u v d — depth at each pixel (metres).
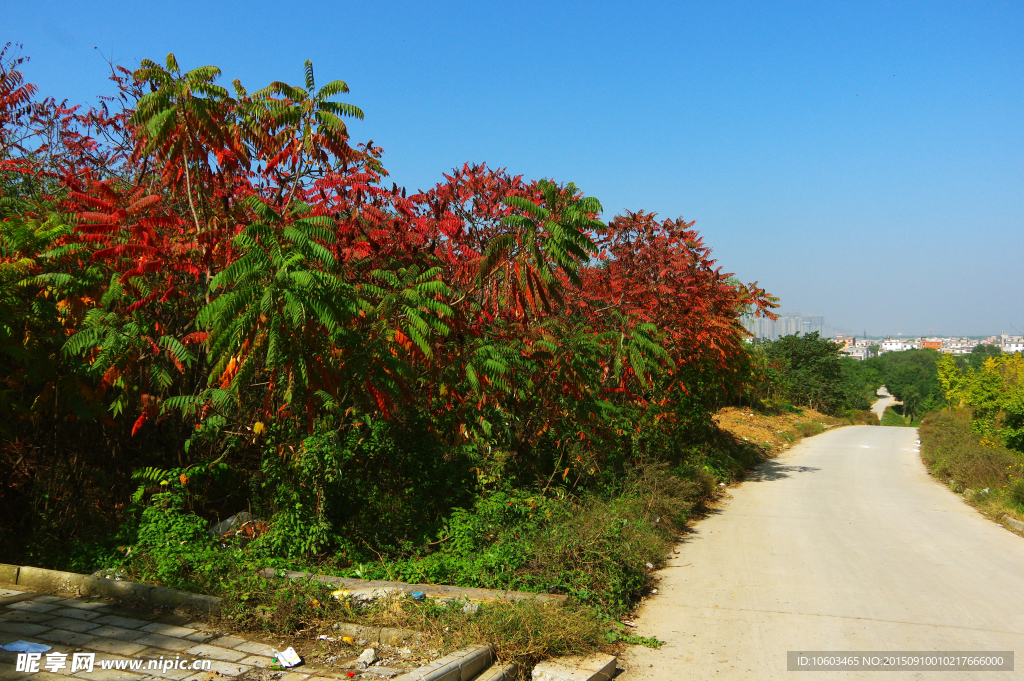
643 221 14.66
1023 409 19.78
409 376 6.11
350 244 7.34
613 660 4.93
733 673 4.94
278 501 6.75
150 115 6.16
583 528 7.27
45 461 6.99
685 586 7.30
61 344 6.13
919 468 18.59
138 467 7.60
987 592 7.07
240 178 7.82
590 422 10.12
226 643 4.51
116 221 5.89
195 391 7.50
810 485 15.38
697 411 15.41
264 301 4.73
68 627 4.58
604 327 11.94
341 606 5.12
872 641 5.62
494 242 6.73
